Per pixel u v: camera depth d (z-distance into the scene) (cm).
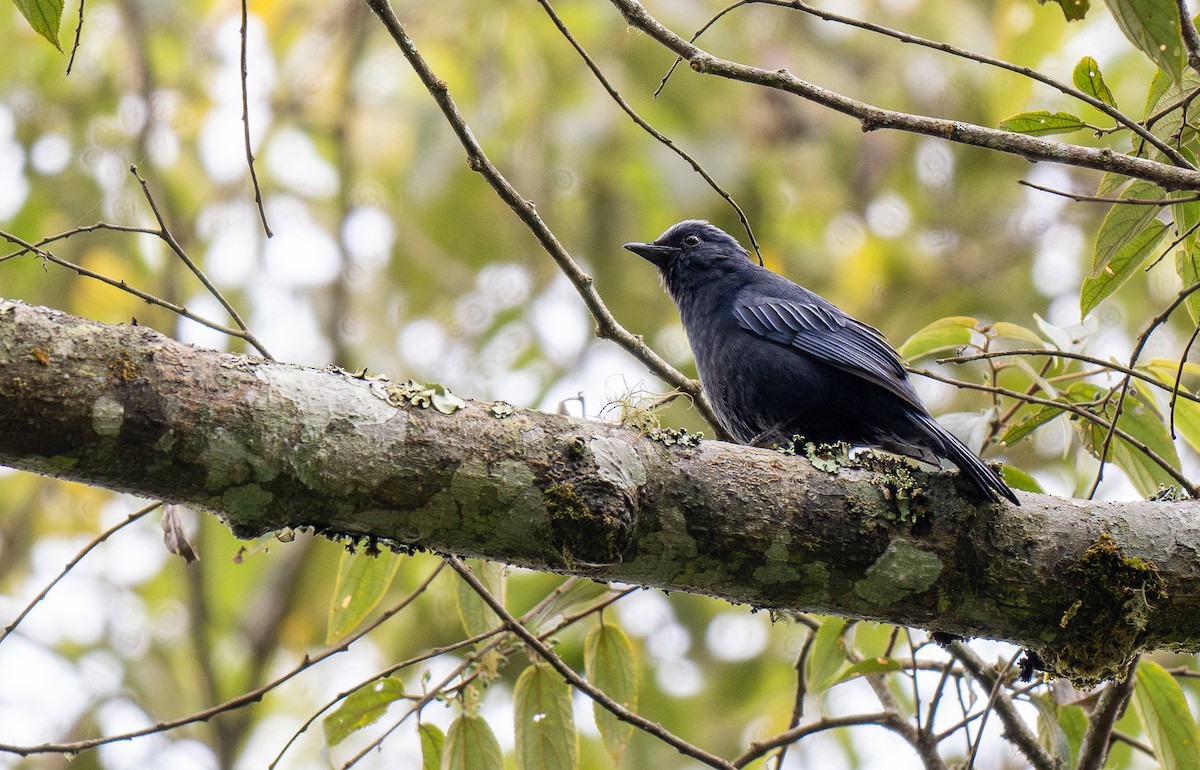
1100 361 720
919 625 671
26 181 1556
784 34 1662
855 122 1658
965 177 1798
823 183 1648
